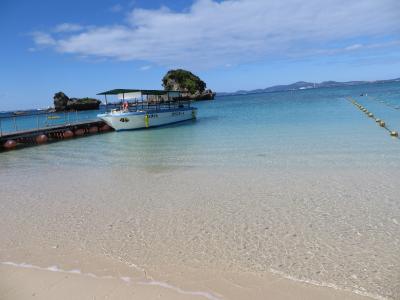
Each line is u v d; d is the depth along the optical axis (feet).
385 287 17.69
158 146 67.26
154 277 19.62
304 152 50.34
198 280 19.12
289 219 26.58
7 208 33.76
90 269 20.84
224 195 33.17
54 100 291.99
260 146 57.57
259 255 21.47
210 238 24.12
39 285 19.35
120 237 25.12
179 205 31.17
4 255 23.32
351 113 107.34
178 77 396.16
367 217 26.22
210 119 125.18
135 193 35.81
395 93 227.20
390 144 53.16
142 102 111.65
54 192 38.45
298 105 172.35
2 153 75.31
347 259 20.48
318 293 17.46
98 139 88.69
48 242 24.99
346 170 39.34
